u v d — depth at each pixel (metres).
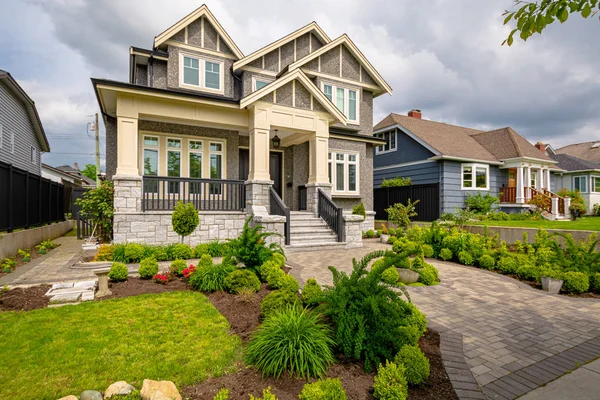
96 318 4.13
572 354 3.60
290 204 14.90
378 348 3.14
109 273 5.77
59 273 6.57
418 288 6.21
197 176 12.19
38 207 11.42
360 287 3.48
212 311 4.39
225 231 10.12
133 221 8.97
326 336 3.27
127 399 2.48
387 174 20.75
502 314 4.84
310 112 11.73
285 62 14.70
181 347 3.42
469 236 9.27
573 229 10.54
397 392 2.52
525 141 20.94
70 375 2.89
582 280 5.94
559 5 2.47
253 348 3.11
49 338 3.56
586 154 29.64
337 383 2.55
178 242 9.39
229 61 13.65
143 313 4.31
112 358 3.18
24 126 17.17
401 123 19.86
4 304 4.61
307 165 14.16
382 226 15.62
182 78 12.61
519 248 8.84
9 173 8.72
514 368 3.27
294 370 2.99
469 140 20.77
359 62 16.03
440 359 3.37
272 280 5.44
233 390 2.72
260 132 10.82
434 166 17.50
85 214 9.78
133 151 9.33
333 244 10.70
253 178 10.73
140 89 9.18
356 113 15.90
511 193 18.58
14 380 2.80
